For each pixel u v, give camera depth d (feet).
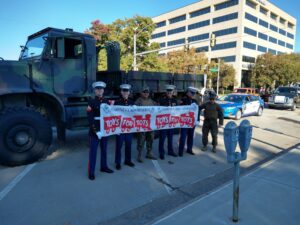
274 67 175.32
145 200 13.08
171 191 14.21
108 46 29.55
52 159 19.25
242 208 11.68
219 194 13.09
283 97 65.05
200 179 16.08
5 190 13.76
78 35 20.68
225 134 10.03
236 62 189.16
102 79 28.19
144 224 10.75
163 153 20.12
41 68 19.34
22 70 18.44
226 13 193.98
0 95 17.99
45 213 11.51
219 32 199.52
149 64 92.12
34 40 21.06
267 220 10.71
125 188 14.39
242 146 10.27
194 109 20.92
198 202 12.21
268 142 27.22
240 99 46.70
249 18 191.83
